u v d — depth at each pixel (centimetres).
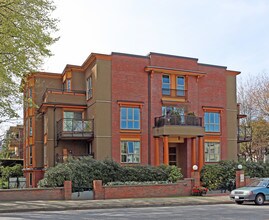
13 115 2067
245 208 1872
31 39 1905
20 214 1614
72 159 2672
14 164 4412
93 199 2269
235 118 3612
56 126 3234
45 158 3356
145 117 3191
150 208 1894
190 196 2508
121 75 3145
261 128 4488
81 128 3062
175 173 2773
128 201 2139
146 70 3216
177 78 3359
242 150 4719
